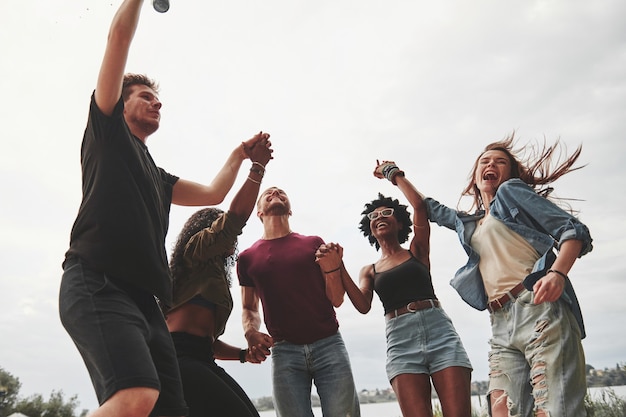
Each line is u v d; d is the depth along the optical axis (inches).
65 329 56.1
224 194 94.0
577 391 84.7
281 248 117.6
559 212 91.7
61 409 242.7
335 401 106.8
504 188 99.7
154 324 63.9
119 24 59.0
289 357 110.6
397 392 108.0
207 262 96.8
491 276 97.3
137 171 64.8
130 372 50.5
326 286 112.2
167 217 75.6
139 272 60.2
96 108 61.7
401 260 120.3
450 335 109.9
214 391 85.6
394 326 113.0
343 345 112.3
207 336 93.0
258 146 101.3
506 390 92.4
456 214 111.0
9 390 241.9
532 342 88.7
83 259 58.3
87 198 61.5
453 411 102.4
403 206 132.4
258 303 120.0
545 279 84.4
